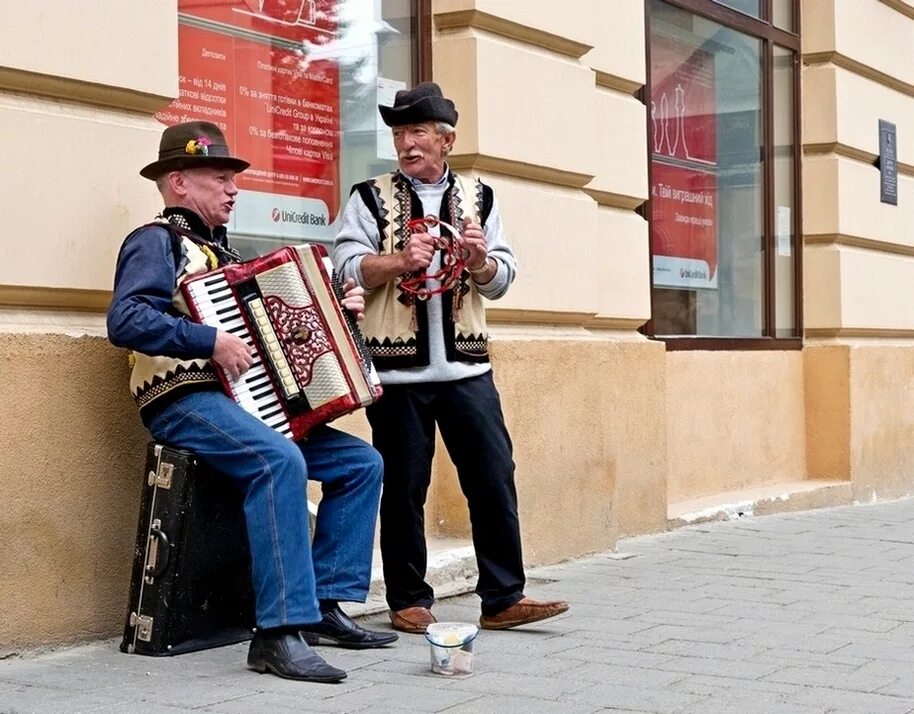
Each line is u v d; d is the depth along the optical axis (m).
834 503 9.88
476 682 4.39
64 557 4.73
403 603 5.20
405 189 5.12
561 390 7.02
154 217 5.07
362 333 5.07
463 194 5.17
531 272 6.90
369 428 6.36
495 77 6.70
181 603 4.65
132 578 4.70
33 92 4.73
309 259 4.58
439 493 6.71
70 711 3.94
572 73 7.24
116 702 4.05
